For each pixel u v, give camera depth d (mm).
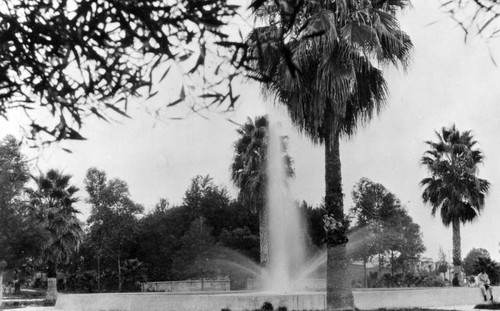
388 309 17688
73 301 22453
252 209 35406
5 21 2092
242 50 2049
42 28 2092
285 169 35312
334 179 14906
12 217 18125
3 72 2125
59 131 2129
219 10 2016
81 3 2066
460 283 34188
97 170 45031
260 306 17703
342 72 12859
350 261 50094
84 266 53469
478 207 33938
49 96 2121
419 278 40375
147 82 2080
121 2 2039
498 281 34344
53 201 34281
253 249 44750
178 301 18703
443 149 34781
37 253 19594
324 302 18250
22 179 17734
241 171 35312
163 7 2035
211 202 55938
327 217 14891
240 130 36250
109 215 44094
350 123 15422
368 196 48625
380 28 12648
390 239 47281
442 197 34156
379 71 14555
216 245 44906
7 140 17328
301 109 14297
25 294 47031
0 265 18469
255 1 2037
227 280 43469
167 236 52375
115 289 45125
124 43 2078
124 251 52438
